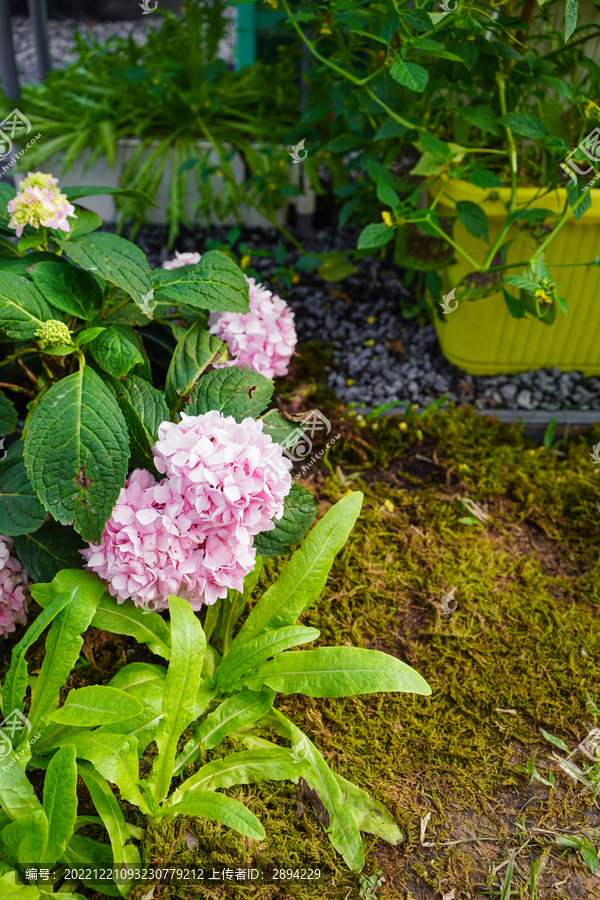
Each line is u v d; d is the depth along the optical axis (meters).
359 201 1.31
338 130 1.26
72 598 0.75
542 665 0.87
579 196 0.93
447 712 0.83
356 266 1.39
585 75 1.14
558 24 1.11
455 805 0.77
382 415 1.12
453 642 0.89
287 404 1.10
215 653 0.82
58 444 0.73
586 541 1.00
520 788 0.79
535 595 0.94
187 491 0.74
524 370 1.19
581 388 1.18
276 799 0.76
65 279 0.80
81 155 1.42
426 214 0.99
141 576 0.74
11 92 1.33
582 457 1.09
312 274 1.37
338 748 0.80
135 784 0.71
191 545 0.75
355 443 1.08
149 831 0.72
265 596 0.81
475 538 0.99
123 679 0.78
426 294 1.23
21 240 0.81
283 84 1.57
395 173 1.17
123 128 1.46
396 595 0.93
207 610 0.84
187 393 0.83
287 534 0.82
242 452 0.74
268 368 0.95
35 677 0.82
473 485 1.05
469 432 1.11
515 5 1.08
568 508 1.03
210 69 1.37
